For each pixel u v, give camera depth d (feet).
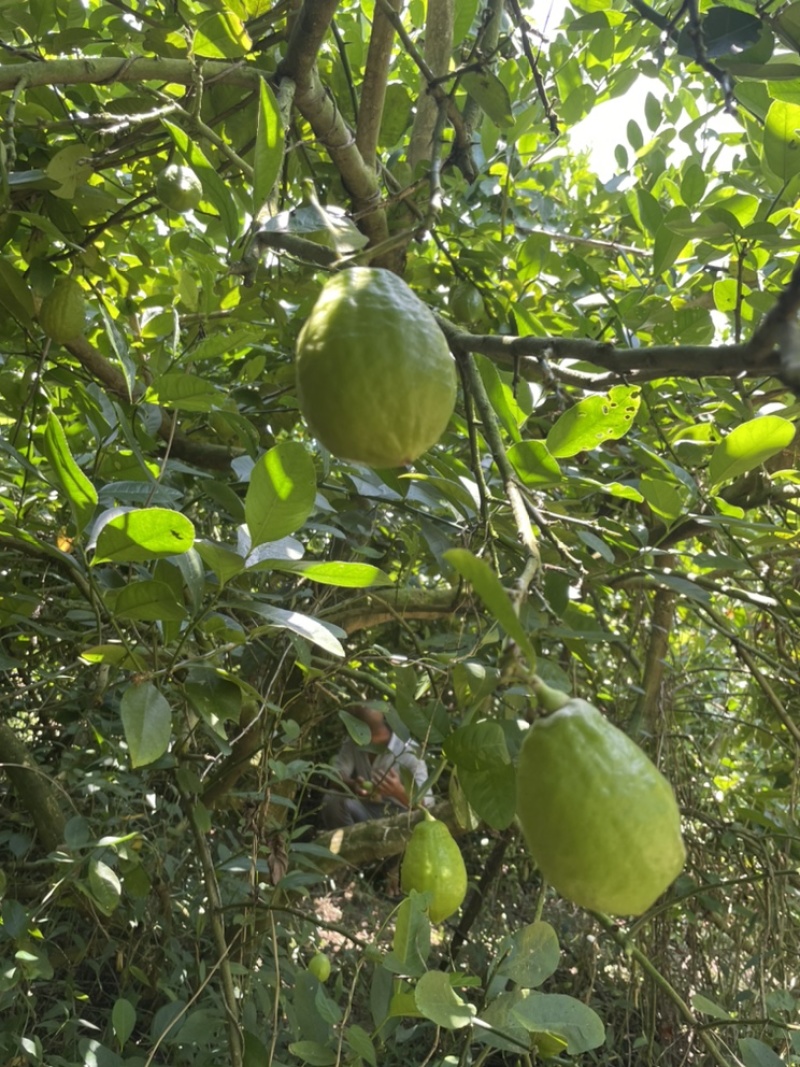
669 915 4.37
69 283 3.06
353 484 3.57
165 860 3.83
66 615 3.34
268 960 3.99
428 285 4.50
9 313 3.24
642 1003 4.47
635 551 3.16
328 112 3.11
